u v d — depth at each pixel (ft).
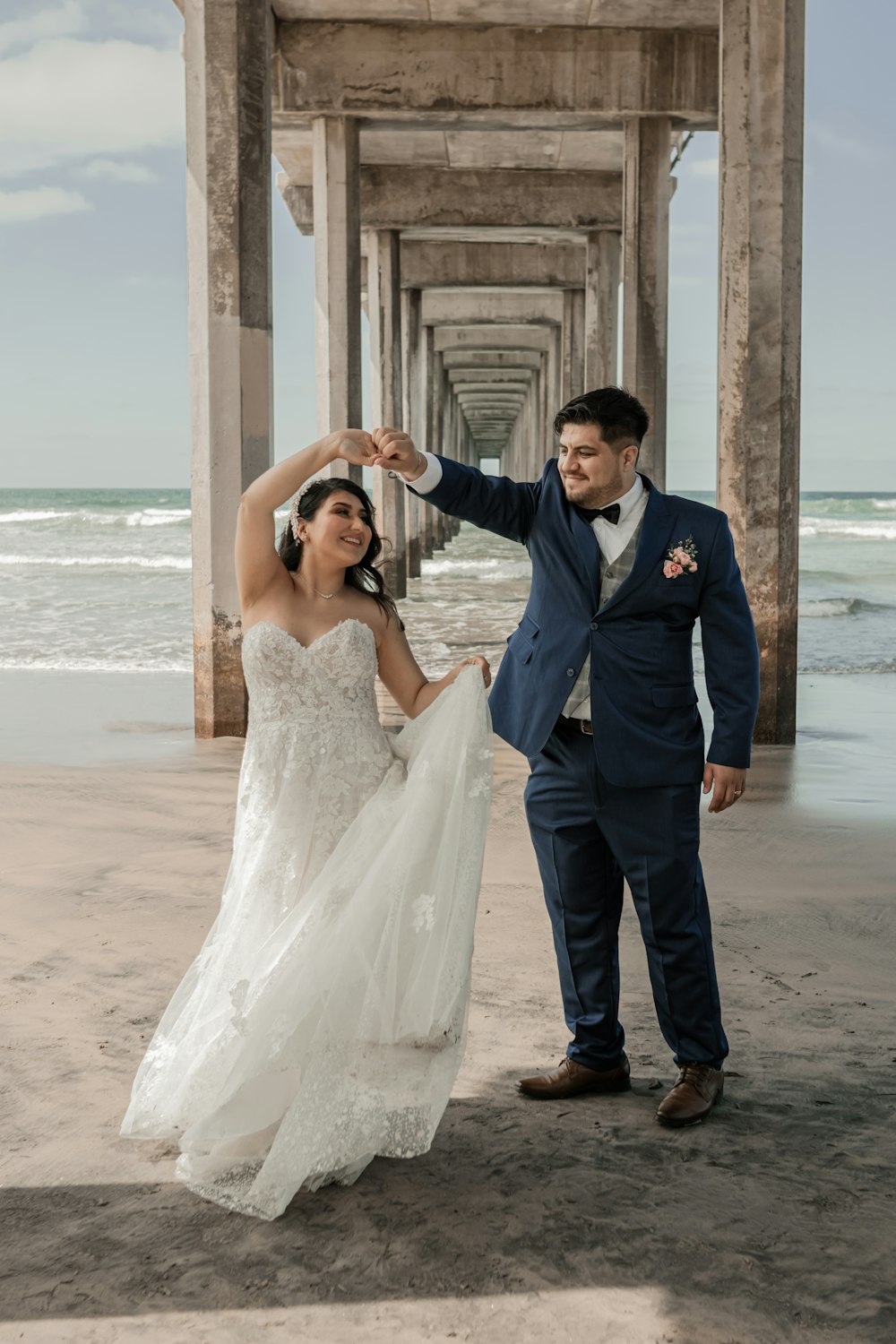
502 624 52.60
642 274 50.85
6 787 22.20
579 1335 6.91
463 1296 7.30
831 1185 8.63
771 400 27.94
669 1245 7.84
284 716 9.55
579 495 9.75
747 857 17.72
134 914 14.94
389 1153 8.59
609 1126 9.62
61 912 15.01
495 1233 8.02
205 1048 8.96
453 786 9.05
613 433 9.53
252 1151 8.71
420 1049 8.81
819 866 17.17
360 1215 8.27
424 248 86.43
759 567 28.07
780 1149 9.19
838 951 13.64
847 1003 12.09
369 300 72.79
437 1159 9.11
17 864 17.21
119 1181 8.70
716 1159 9.03
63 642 46.60
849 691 35.86
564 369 90.89
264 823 9.39
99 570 94.68
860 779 23.47
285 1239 7.94
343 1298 7.27
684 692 9.91
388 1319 7.06
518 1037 11.37
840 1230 8.03
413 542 85.92
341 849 9.13
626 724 9.64
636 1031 11.72
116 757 25.16
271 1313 7.13
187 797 21.44
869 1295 7.29
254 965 9.04
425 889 8.80
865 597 75.15
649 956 10.07
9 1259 7.66
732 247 28.12
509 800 21.66
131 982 12.62
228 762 24.71
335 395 53.31
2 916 14.84
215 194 27.48
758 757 25.98
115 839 18.63
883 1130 9.48
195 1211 8.29
